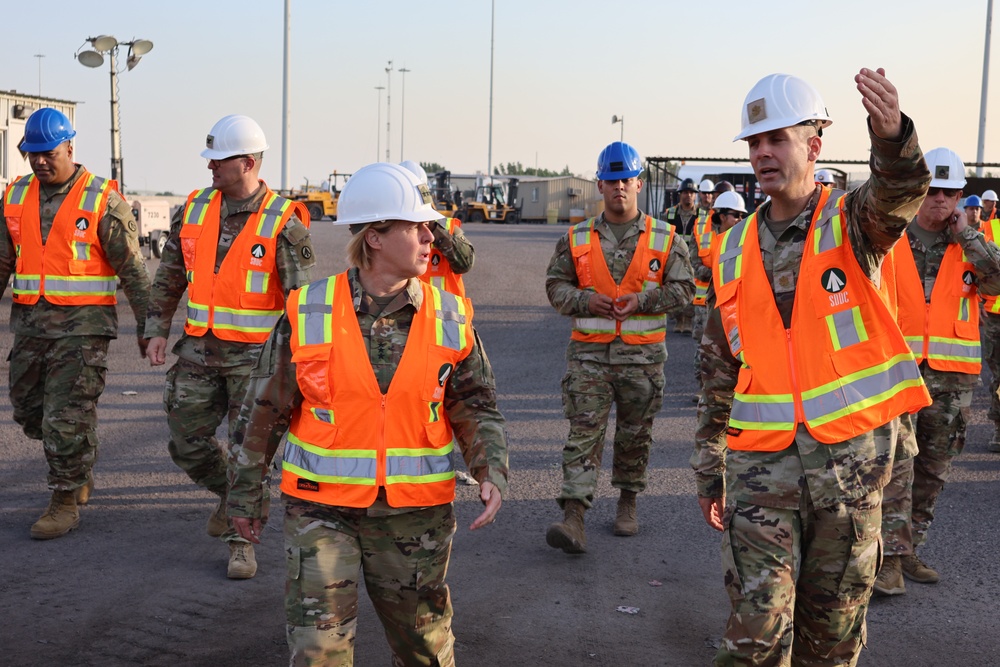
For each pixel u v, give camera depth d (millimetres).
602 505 6836
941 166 5508
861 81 2895
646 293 5930
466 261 6773
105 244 6020
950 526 6406
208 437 5559
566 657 4414
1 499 6609
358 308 3197
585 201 64812
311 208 55125
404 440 3174
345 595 3121
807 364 3312
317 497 3146
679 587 5285
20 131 26828
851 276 3320
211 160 5395
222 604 4934
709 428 3715
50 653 4332
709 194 14055
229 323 5395
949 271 5555
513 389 11016
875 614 4957
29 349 5984
